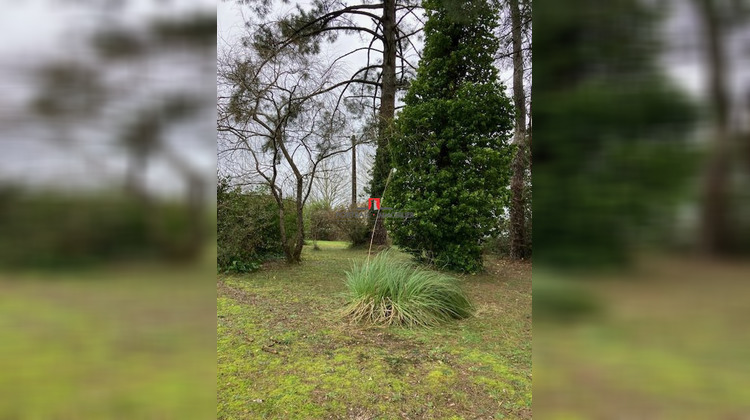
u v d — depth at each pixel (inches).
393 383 87.4
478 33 216.4
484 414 75.2
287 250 253.9
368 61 406.3
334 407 77.0
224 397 80.3
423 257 230.1
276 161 248.1
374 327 126.7
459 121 211.5
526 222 278.1
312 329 123.6
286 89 223.0
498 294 179.0
